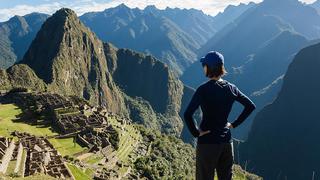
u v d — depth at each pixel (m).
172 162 112.00
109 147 90.56
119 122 129.00
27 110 113.69
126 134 114.81
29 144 67.50
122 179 71.50
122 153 95.00
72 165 62.91
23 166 50.88
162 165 98.75
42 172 48.03
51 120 105.19
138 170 87.31
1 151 50.38
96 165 74.38
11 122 99.94
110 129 101.81
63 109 111.50
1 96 142.88
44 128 98.81
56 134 93.50
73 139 90.62
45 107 115.00
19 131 86.75
